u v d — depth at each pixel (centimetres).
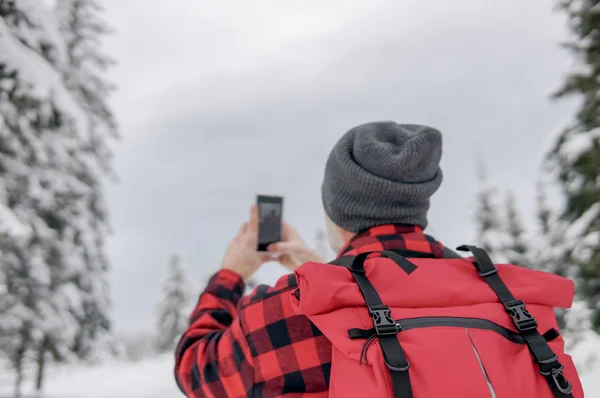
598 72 891
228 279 138
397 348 88
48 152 1081
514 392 87
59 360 1233
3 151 855
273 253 146
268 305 105
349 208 121
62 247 1185
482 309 100
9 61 774
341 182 123
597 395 580
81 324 1328
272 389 102
